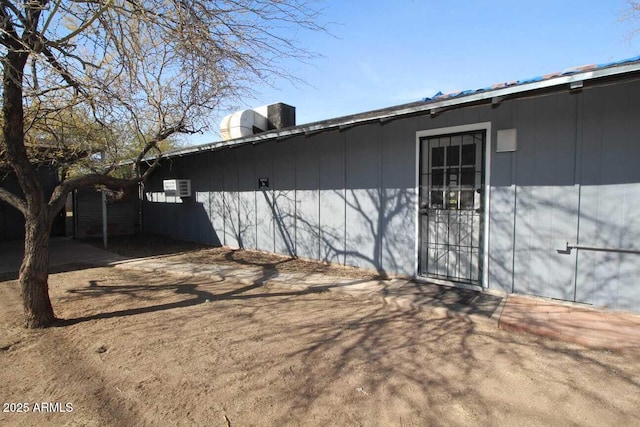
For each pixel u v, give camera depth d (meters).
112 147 6.39
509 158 4.59
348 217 6.50
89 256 8.35
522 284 4.61
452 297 4.69
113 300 5.04
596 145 4.02
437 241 5.39
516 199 4.57
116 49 3.88
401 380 2.84
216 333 3.82
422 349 3.37
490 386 2.74
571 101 4.13
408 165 5.57
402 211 5.70
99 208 11.41
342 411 2.46
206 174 9.73
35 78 3.72
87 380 2.91
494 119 4.67
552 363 3.05
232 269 6.78
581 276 4.19
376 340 3.58
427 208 5.45
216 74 4.33
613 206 3.95
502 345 3.41
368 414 2.43
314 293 5.26
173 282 6.05
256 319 4.23
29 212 4.02
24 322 4.04
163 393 2.71
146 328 3.98
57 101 4.43
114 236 11.48
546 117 4.30
